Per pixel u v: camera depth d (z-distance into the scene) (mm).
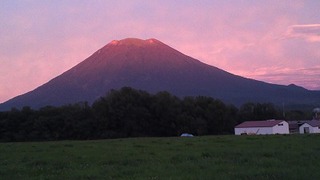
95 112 98750
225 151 23438
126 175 15531
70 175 15867
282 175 14492
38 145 35094
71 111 99625
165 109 100688
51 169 17922
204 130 101312
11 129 97188
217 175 14703
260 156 20828
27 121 98062
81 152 25688
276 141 31609
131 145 31438
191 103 105062
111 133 96938
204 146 28453
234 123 110438
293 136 39156
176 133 101250
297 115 143125
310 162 18078
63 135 97375
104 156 22531
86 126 97500
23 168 18469
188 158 20562
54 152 26438
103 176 15352
